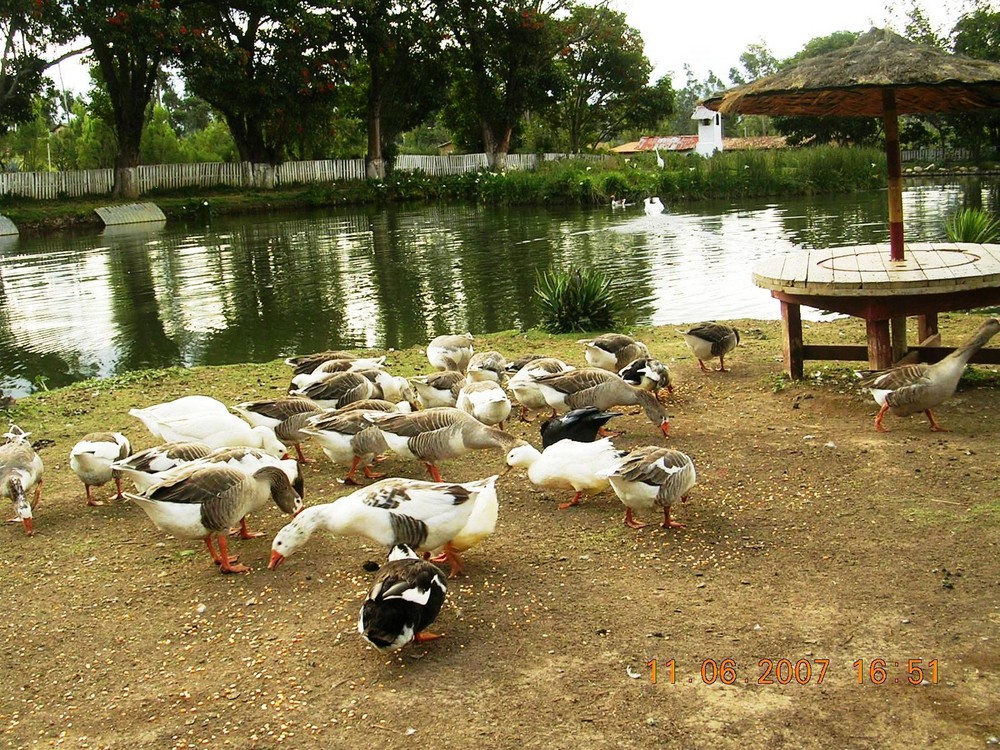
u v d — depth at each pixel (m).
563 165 29.19
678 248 13.57
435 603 2.89
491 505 3.48
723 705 2.60
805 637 2.91
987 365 5.80
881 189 23.03
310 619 3.21
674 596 3.22
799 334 5.72
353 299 10.68
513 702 2.66
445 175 30.14
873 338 5.22
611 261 12.54
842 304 5.23
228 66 23.36
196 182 27.08
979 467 4.16
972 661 2.74
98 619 3.29
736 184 23.03
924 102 5.67
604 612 3.14
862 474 4.19
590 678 2.76
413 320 9.35
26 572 3.69
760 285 5.50
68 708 2.78
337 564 3.63
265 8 23.61
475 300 10.27
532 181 24.50
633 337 7.55
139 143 26.12
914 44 5.17
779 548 3.54
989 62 5.04
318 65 25.12
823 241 13.48
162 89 36.94
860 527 3.66
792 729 2.48
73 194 24.67
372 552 3.73
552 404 4.97
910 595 3.12
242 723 2.65
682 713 2.57
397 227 19.23
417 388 5.43
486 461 4.78
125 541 3.96
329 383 5.10
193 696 2.80
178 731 2.63
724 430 4.94
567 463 4.03
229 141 33.25
